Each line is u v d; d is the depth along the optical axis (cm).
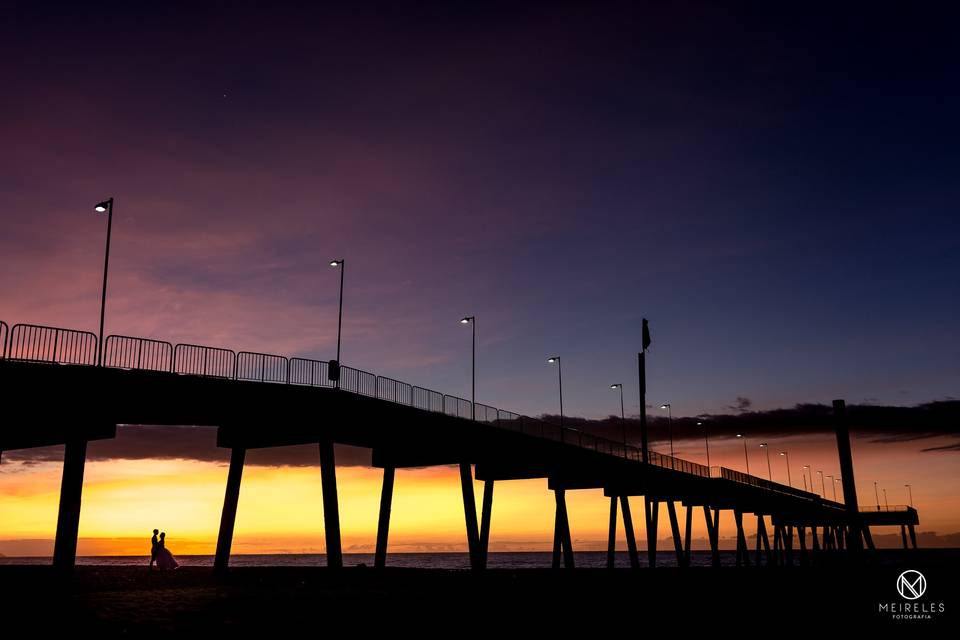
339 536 4178
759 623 3186
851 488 12938
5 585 2986
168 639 1936
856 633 3033
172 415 3831
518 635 2391
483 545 6353
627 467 7331
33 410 3328
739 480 9844
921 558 16950
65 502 3347
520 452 6031
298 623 2314
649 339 7525
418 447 5303
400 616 2620
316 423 4219
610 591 4472
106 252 3606
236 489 4259
